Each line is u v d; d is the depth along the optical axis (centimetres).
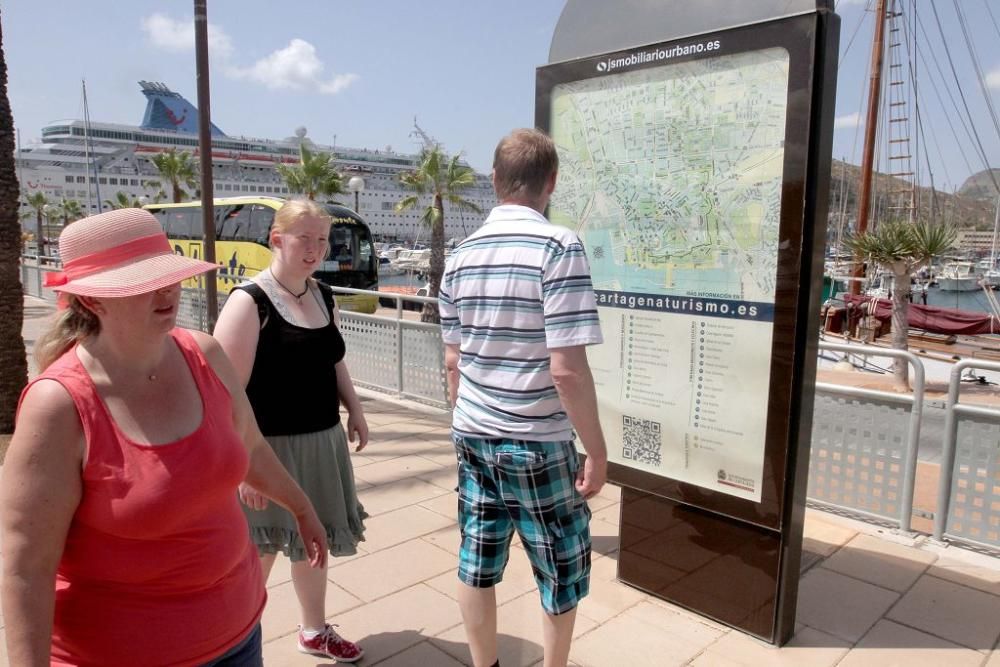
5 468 130
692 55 288
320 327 253
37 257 1766
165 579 144
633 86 311
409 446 577
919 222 1347
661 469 318
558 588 216
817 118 258
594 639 298
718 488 299
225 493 153
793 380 272
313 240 246
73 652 141
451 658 283
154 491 137
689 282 299
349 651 277
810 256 264
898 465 405
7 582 127
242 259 2073
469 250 221
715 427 297
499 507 224
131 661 142
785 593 288
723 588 307
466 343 219
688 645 295
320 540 195
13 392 545
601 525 419
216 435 151
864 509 421
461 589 230
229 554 155
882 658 285
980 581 348
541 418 209
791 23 258
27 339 1062
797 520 286
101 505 135
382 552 377
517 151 218
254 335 239
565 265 200
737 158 280
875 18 2211
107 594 141
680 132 297
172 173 4838
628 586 344
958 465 384
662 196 305
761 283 278
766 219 274
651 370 317
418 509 438
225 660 157
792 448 276
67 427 131
